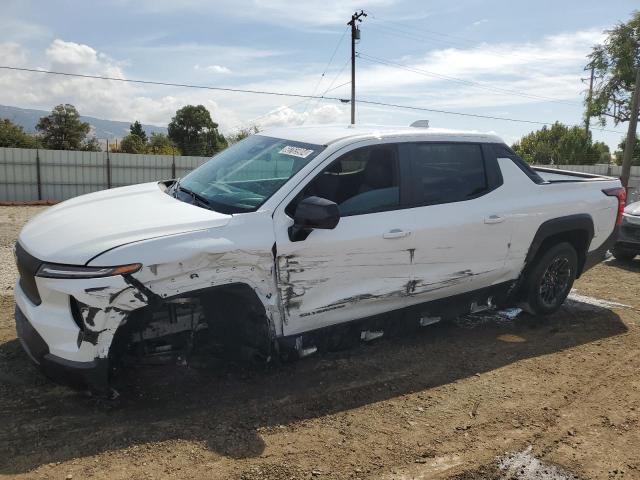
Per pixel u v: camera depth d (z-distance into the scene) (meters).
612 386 4.27
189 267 3.31
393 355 4.70
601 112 35.75
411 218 4.28
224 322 3.81
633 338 5.34
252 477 2.96
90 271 3.08
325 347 4.16
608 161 54.97
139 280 3.15
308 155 4.05
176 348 3.81
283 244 3.65
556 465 3.21
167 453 3.14
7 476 2.87
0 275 6.92
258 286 3.60
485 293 5.03
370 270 4.08
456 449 3.32
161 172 28.94
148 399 3.75
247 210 3.69
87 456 3.08
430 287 4.48
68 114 50.28
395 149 4.35
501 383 4.25
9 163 25.77
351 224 3.97
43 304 3.27
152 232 3.33
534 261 5.39
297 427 3.49
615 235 6.04
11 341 4.56
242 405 3.73
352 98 33.31
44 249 3.29
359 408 3.77
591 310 6.20
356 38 33.09
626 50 33.72
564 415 3.79
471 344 5.04
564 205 5.38
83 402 3.66
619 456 3.32
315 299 3.87
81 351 3.15
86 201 4.12
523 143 53.00
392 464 3.14
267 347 3.80
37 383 3.88
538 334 5.37
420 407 3.82
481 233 4.70
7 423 3.37
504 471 3.12
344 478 2.99
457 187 4.67
